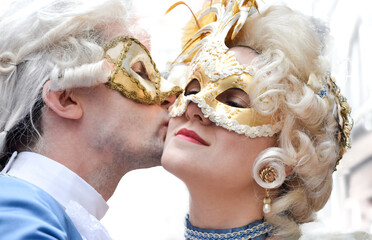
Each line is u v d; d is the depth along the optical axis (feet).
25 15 4.25
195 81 4.59
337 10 7.35
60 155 4.25
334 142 4.59
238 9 4.62
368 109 7.27
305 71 4.38
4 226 3.26
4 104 4.19
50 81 4.15
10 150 4.38
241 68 4.31
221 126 4.24
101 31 4.46
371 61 7.32
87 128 4.31
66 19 4.22
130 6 4.77
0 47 4.22
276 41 4.38
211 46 4.52
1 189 3.61
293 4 5.21
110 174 4.47
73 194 4.13
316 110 4.31
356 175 7.45
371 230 7.20
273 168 4.29
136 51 4.50
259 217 4.49
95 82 4.23
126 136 4.42
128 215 8.87
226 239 4.41
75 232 3.81
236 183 4.30
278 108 4.30
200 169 4.24
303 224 4.86
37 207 3.51
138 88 4.44
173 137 4.43
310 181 4.44
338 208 7.39
